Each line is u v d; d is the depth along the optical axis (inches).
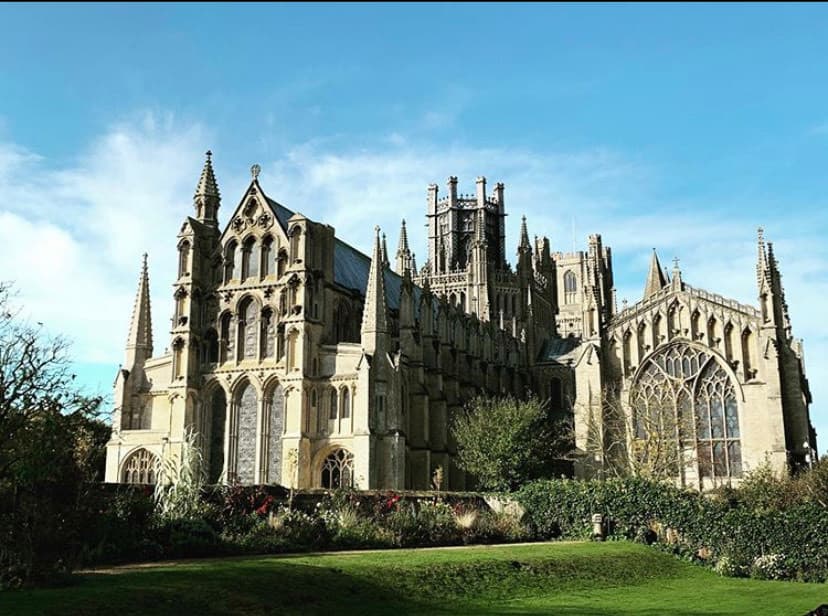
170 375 3836.1
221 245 3885.3
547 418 5012.3
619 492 2910.9
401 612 1486.2
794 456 3998.5
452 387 4340.6
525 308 6274.6
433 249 7416.3
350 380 3565.5
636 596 1919.3
